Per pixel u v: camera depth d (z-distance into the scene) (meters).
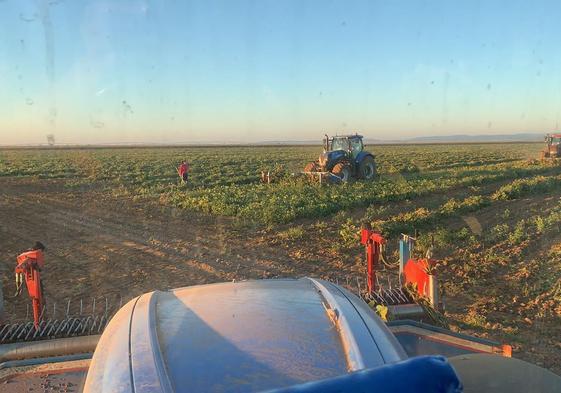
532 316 6.78
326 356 2.19
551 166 35.97
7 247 11.87
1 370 3.01
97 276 9.09
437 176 28.80
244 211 15.93
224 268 9.61
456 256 10.16
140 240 12.35
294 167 38.94
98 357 2.32
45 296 7.91
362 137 26.50
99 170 38.91
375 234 5.27
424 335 3.51
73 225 14.72
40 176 33.38
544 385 2.18
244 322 2.48
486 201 17.92
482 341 3.42
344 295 2.88
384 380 1.46
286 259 10.33
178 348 2.25
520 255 10.15
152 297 2.98
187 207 17.92
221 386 1.99
